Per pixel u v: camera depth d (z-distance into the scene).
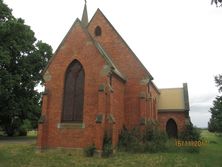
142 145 23.72
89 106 22.64
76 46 24.38
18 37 36.53
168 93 43.72
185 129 29.33
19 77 36.09
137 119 26.67
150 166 17.17
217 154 24.17
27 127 52.31
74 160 19.00
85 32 24.44
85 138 22.16
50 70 24.62
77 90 23.67
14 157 19.75
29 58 39.88
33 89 40.81
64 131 22.97
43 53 42.25
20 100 39.22
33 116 41.53
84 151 21.28
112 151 21.31
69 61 24.23
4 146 27.12
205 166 17.53
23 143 30.98
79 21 24.97
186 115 39.34
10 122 44.50
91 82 23.09
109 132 21.86
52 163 17.67
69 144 22.58
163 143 25.06
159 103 41.69
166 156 21.38
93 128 22.05
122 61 28.59
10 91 36.56
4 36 34.88
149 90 29.22
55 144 22.97
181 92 43.28
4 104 37.88
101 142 21.03
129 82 27.84
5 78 34.25
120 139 24.75
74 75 24.14
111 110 22.56
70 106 23.52
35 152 22.61
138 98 27.20
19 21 38.19
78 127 22.59
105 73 22.86
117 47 29.14
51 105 23.89
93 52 23.67
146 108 26.98
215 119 61.72
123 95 27.25
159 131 26.89
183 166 17.34
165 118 40.03
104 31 30.00
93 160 19.11
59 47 24.89
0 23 34.56
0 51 32.38
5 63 33.00
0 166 16.14
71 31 24.92
